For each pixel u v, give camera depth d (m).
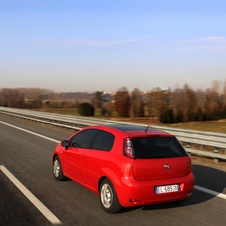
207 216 4.17
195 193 5.30
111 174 4.11
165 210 4.39
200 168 7.39
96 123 13.84
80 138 5.33
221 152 9.97
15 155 8.73
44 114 20.39
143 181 3.94
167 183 4.04
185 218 4.07
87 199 4.83
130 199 3.88
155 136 4.35
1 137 13.08
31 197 4.87
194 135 8.62
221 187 5.71
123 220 3.95
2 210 4.23
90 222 3.85
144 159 4.00
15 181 5.85
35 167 7.18
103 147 4.55
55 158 6.15
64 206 4.46
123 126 4.93
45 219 3.92
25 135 13.88
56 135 13.94
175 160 4.20
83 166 4.91
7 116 29.03
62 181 5.93
